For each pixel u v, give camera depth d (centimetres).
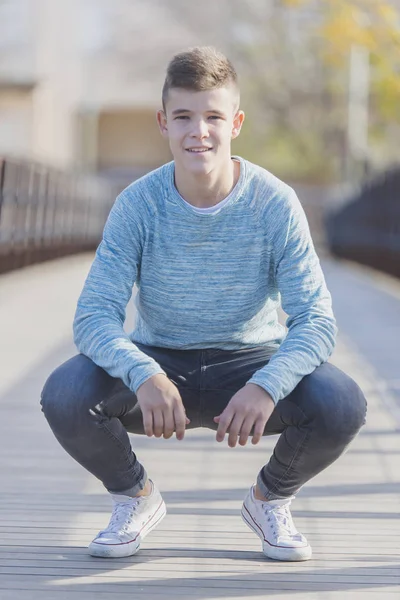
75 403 323
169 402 311
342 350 851
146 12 4166
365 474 471
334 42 2005
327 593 320
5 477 464
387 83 2081
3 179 1345
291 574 336
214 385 341
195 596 317
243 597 316
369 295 1424
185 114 321
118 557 348
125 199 335
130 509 351
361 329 1002
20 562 345
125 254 334
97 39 4103
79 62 3975
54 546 362
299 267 332
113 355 319
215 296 335
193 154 321
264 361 346
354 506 418
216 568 340
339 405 321
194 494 436
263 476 347
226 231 330
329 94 3994
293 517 402
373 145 3488
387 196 1716
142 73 4041
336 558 352
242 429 311
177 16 4181
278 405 328
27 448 521
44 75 3519
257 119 4078
